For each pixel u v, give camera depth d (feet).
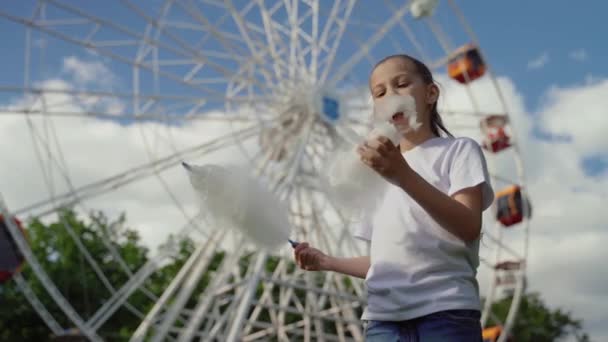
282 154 64.28
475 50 68.90
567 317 170.09
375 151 7.73
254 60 63.82
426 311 8.41
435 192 7.96
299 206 66.23
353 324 75.97
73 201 56.34
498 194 70.38
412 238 8.81
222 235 60.54
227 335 59.77
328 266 10.52
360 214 8.93
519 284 69.31
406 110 8.14
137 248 132.67
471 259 8.90
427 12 66.44
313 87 64.34
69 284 122.31
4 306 120.37
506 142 70.54
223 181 8.07
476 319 8.53
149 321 59.77
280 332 80.84
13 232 53.42
